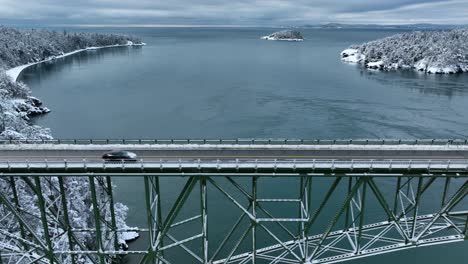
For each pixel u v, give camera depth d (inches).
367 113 4325.8
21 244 1514.5
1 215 1599.4
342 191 2400.3
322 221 2096.5
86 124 4025.6
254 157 1491.1
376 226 1428.4
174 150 1563.7
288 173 1270.9
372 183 1275.8
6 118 2598.4
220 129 3764.8
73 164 1262.3
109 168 1254.3
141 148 1571.1
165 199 2340.1
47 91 5703.7
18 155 1492.4
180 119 4146.2
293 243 1411.2
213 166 1256.2
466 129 3745.1
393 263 1759.4
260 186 2476.6
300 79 6624.0
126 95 5403.5
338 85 6077.8
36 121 4146.2
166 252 1845.5
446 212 1334.9
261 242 1920.5
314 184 2498.8
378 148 1584.6
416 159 1446.9
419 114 4286.4
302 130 3700.8
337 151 1563.7
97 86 6107.3
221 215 2153.1
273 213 2154.3
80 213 1776.6
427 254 1822.1
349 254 1338.6
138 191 2470.5
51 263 1250.0
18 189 1712.6
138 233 2033.7
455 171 1286.9
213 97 5196.9
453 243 1903.3
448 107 4611.2
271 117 4160.9
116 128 3880.4
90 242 1772.9
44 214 1239.5
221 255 1833.2
